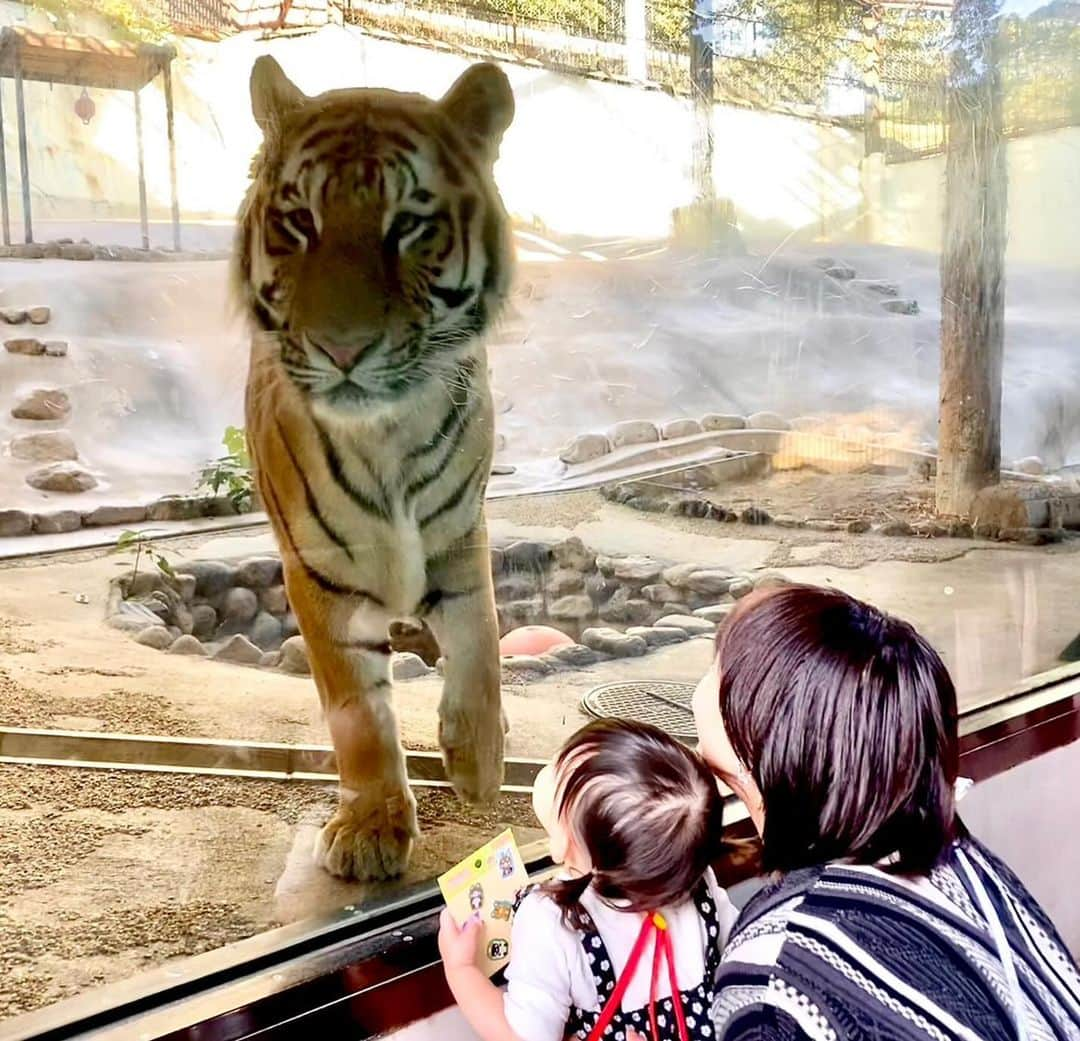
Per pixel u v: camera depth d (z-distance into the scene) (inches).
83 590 79.8
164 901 64.8
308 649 79.4
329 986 58.2
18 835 69.9
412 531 82.9
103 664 82.0
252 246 71.3
